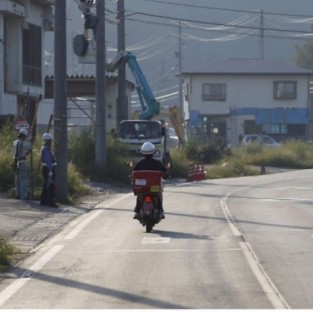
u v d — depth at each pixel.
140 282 28.45
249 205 58.69
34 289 27.50
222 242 38.31
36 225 45.72
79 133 85.94
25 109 93.81
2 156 65.56
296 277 29.14
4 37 93.50
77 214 51.94
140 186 41.88
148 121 89.25
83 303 25.14
